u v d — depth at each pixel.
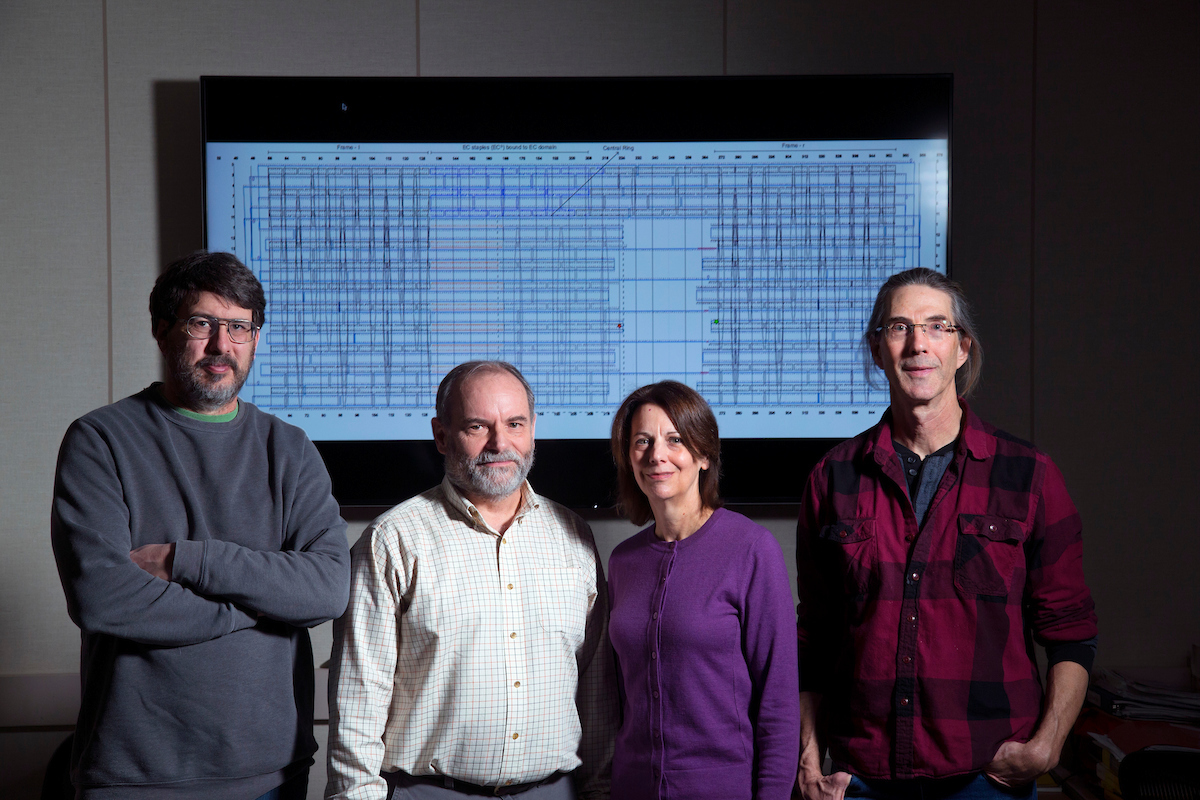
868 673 1.37
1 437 2.17
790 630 1.31
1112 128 2.30
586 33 2.27
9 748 2.13
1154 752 1.51
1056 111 2.30
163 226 2.22
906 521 1.40
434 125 2.18
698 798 1.26
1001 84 2.29
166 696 1.21
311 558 1.29
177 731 1.21
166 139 2.22
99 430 1.28
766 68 2.28
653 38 2.28
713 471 1.42
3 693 2.12
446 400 1.40
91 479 1.24
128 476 1.27
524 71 2.27
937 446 1.46
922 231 2.22
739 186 2.21
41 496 2.18
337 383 2.19
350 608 1.33
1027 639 1.44
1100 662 2.28
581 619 1.42
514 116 2.19
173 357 1.32
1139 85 2.30
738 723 1.29
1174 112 2.30
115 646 1.22
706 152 2.21
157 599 1.17
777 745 1.27
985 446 1.42
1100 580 2.29
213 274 1.31
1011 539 1.36
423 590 1.30
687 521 1.40
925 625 1.35
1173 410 2.30
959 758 1.30
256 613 1.27
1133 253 2.31
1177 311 2.31
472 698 1.29
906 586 1.37
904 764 1.33
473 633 1.30
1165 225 2.31
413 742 1.29
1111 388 2.30
